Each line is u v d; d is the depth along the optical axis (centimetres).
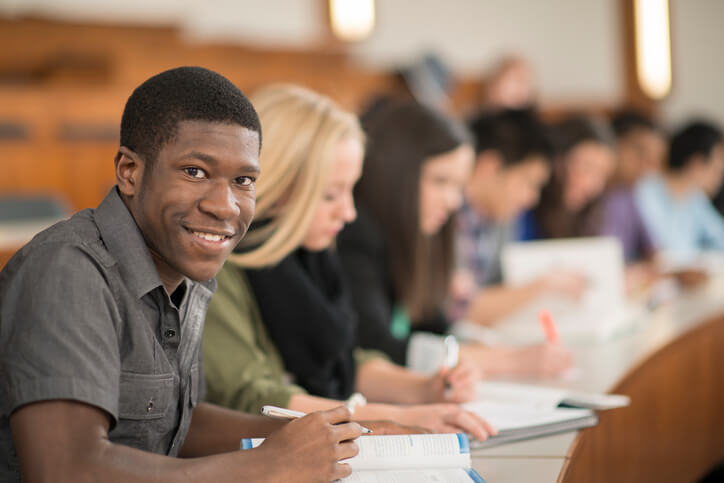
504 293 352
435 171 283
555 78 1234
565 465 169
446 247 304
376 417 188
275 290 207
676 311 370
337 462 133
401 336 277
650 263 523
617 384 245
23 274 124
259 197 203
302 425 133
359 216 278
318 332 210
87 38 752
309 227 210
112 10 917
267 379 197
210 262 131
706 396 346
